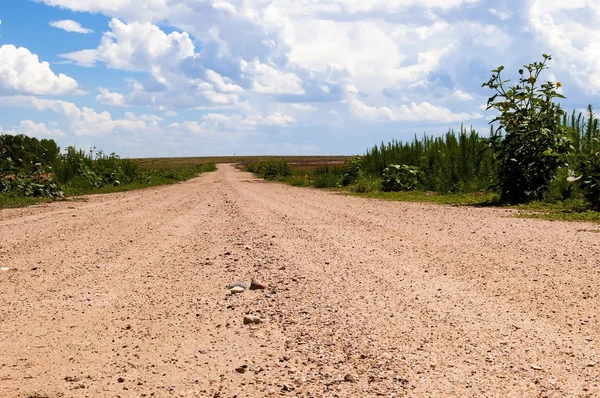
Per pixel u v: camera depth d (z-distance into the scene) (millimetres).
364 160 30500
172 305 5660
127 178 34250
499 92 16453
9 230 11469
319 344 4340
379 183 25281
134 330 4891
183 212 15102
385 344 4273
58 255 8484
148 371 3930
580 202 14172
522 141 15844
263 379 3730
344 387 3543
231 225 11773
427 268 6863
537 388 3428
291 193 24125
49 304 5766
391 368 3811
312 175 38219
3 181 21328
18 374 3885
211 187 31453
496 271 6594
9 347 4465
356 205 16578
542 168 15602
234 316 5199
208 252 8531
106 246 9281
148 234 10672
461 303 5309
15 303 5809
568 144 15719
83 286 6523
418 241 8930
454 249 8117
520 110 16156
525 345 4164
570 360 3852
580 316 4816
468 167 20859
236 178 50531
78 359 4188
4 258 8266
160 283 6629
